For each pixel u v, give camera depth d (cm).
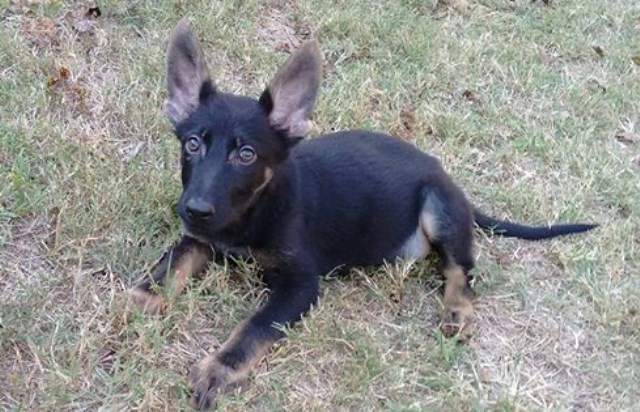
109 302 107
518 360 111
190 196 100
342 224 114
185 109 108
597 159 148
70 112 136
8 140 126
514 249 129
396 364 106
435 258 122
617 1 195
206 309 109
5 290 108
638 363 113
